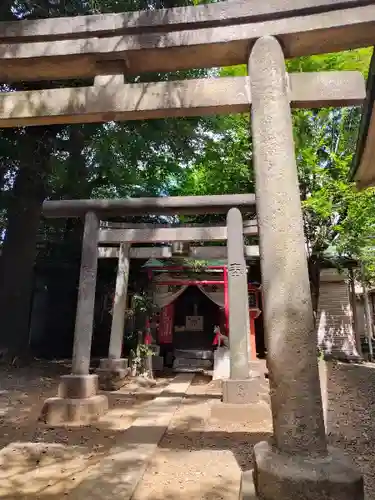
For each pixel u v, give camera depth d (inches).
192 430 238.5
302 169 470.3
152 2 371.6
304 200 485.1
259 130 135.7
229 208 329.7
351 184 428.5
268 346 118.6
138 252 440.8
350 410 275.9
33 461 179.5
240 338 295.7
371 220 461.4
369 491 138.5
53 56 159.8
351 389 346.9
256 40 146.3
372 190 429.7
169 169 565.9
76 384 275.4
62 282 733.9
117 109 152.0
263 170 131.0
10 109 157.6
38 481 157.5
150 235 344.2
